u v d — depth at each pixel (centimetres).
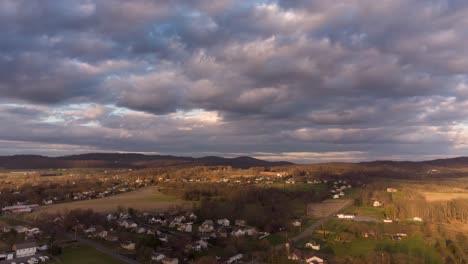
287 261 14950
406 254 16075
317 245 17225
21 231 18912
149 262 14550
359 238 18862
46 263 14388
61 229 19938
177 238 18138
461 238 18088
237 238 17912
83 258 15038
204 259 14488
